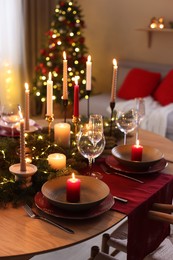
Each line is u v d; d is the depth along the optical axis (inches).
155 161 63.7
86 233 46.3
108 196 53.6
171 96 157.6
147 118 149.6
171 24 169.2
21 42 183.9
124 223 71.1
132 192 57.1
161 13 175.0
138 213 53.6
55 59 168.7
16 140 69.2
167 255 60.7
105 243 68.2
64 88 74.2
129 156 68.5
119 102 163.0
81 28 180.9
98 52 199.9
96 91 204.8
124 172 63.2
